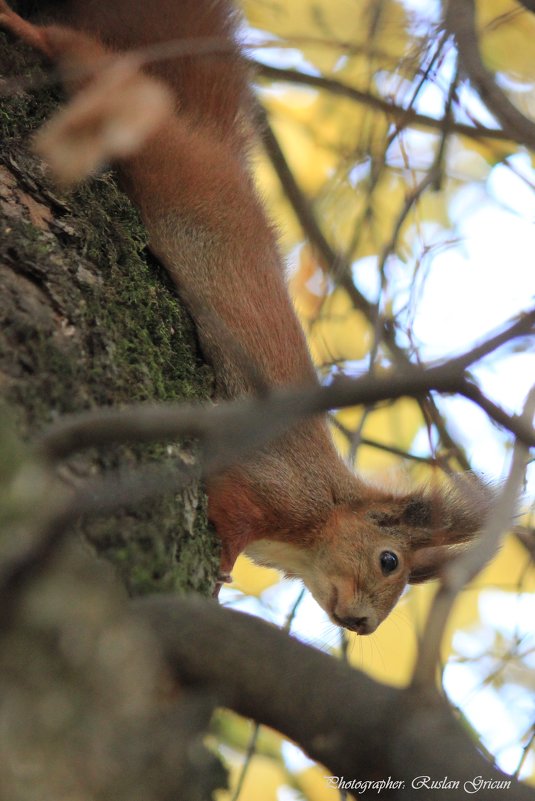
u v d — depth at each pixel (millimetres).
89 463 3986
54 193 4961
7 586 2693
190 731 3188
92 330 4508
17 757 2652
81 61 5746
